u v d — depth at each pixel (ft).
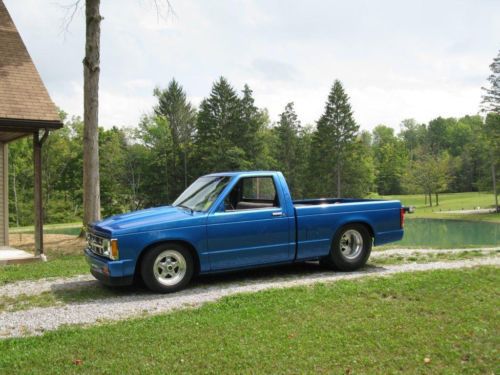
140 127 193.98
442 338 15.48
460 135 404.36
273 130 244.22
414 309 18.47
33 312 19.84
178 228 22.65
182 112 222.89
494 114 191.52
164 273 22.82
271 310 18.47
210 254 23.38
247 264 24.38
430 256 32.24
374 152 362.74
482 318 17.53
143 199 193.26
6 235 47.37
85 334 16.26
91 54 47.14
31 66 41.81
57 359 14.19
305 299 19.84
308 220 25.75
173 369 13.41
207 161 199.62
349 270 27.22
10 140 46.39
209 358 14.05
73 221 161.68
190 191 26.50
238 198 26.53
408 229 123.34
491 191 203.72
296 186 231.50
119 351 14.70
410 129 508.94
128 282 21.99
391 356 14.23
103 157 177.88
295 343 15.07
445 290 21.03
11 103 36.73
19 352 14.83
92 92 47.42
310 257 26.07
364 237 27.50
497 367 13.60
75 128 170.60
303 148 235.20
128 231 21.79
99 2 47.14
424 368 13.53
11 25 46.37
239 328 16.51
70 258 36.94
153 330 16.49
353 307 18.75
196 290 23.21
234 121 208.44
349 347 14.78
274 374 13.07
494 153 192.24
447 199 275.80
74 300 21.74
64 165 162.71
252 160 208.54
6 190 47.39
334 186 223.51
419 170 241.14
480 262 28.89
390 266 28.45
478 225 137.39
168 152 204.13
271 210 24.76
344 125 221.25
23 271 29.73
